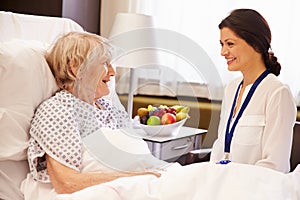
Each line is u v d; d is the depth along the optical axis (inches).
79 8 123.0
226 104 77.5
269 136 67.9
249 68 71.4
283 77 115.0
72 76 73.6
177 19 126.7
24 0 119.6
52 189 67.9
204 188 56.4
